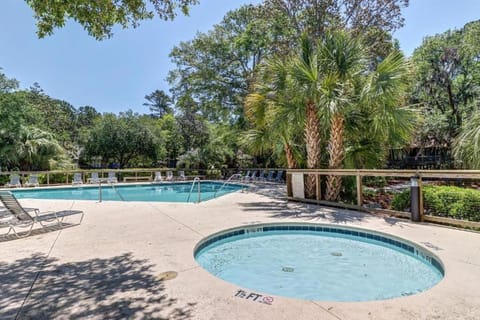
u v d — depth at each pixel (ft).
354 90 23.20
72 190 42.52
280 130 25.29
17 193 38.99
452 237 14.15
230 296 8.34
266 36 45.88
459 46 54.29
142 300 8.07
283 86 25.07
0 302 7.99
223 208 23.13
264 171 51.44
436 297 8.16
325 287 11.02
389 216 19.27
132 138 64.18
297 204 24.88
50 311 7.50
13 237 14.89
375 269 12.71
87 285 9.06
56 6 12.44
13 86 53.57
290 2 39.96
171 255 11.94
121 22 14.37
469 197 16.14
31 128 50.26
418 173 17.28
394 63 20.15
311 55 24.21
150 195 40.65
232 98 52.39
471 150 19.56
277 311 7.50
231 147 63.77
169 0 14.43
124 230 16.20
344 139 25.72
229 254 14.71
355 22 39.70
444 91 56.90
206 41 50.85
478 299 8.03
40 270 10.32
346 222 17.84
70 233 15.60
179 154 73.00
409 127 21.54
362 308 7.62
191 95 54.44
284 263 13.56
